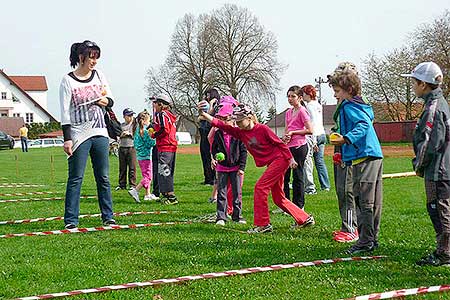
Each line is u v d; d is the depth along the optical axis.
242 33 58.25
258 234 6.84
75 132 7.29
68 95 7.21
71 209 7.36
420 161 5.14
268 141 7.07
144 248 6.09
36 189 13.41
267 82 58.25
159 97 10.21
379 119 51.12
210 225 7.57
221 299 4.38
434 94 5.16
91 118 7.34
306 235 6.78
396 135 47.53
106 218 7.60
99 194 7.61
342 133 5.88
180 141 59.66
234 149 7.75
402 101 48.56
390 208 8.85
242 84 58.53
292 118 8.17
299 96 8.11
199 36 58.44
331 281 4.78
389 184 12.74
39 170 20.70
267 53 58.50
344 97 5.92
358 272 5.05
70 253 5.92
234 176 7.83
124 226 7.41
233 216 7.89
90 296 4.48
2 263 5.53
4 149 43.78
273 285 4.71
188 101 59.00
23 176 17.94
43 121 77.88
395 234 6.71
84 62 7.29
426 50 46.00
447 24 45.41
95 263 5.52
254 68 58.19
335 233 6.59
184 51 58.88
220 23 58.28
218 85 58.03
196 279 4.87
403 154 28.16
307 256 5.68
